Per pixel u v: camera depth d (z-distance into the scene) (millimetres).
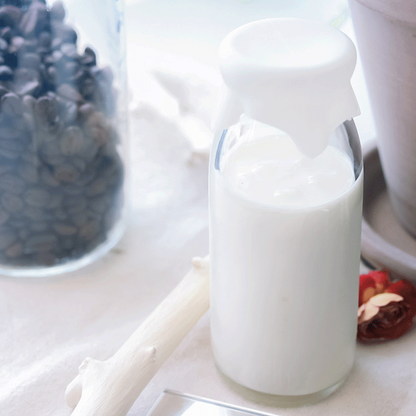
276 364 561
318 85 506
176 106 795
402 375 589
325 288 543
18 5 586
